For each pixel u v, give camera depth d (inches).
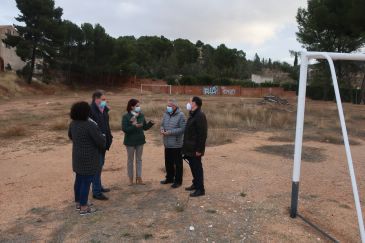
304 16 1619.1
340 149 460.1
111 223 213.3
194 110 253.6
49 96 1710.1
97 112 248.5
